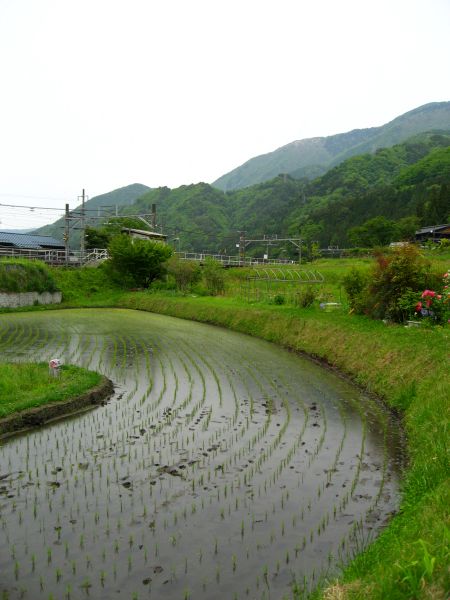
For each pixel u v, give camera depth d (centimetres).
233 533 594
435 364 1063
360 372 1333
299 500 673
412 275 1653
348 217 8556
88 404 1131
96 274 4266
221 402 1152
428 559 360
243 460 811
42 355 1722
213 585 503
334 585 448
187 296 3466
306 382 1334
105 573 523
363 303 1834
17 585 505
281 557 547
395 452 838
